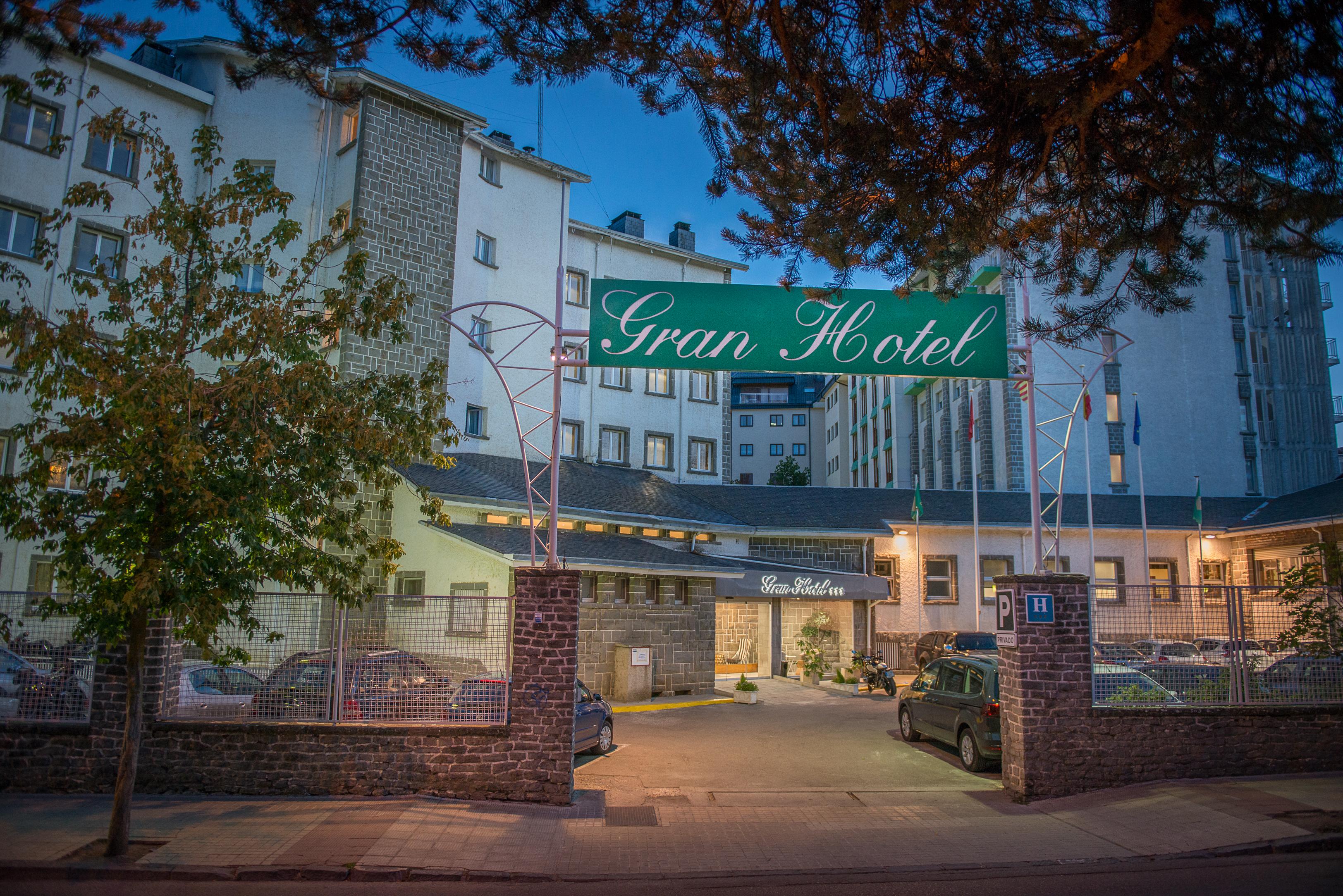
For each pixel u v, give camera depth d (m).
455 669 11.31
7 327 8.45
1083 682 11.79
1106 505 31.59
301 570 9.65
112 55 23.09
